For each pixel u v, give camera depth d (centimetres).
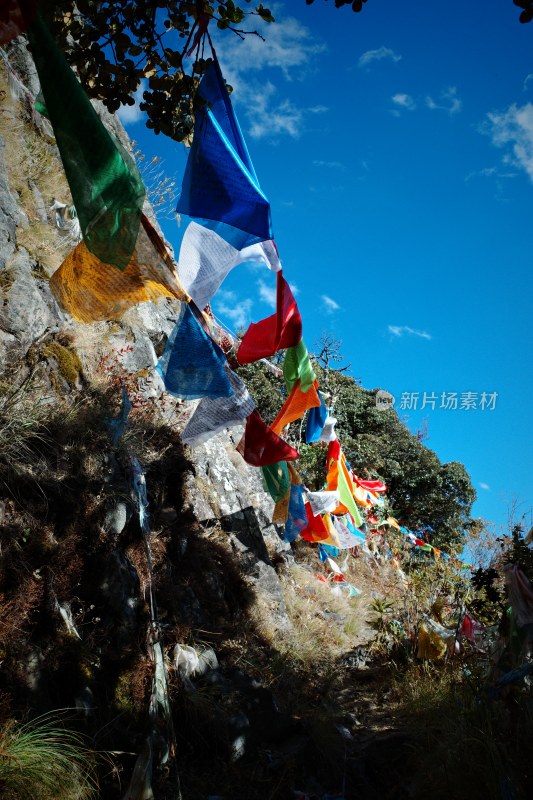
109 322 786
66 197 848
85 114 302
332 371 1524
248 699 526
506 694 494
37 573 441
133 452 631
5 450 469
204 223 382
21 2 250
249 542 821
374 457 1809
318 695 653
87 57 343
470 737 466
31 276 646
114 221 325
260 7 344
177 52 350
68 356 629
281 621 766
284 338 500
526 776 421
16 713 374
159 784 420
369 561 1219
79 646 439
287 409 536
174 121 359
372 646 805
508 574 527
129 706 449
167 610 564
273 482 627
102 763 396
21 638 405
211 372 398
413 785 494
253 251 430
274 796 455
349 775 514
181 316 384
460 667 664
